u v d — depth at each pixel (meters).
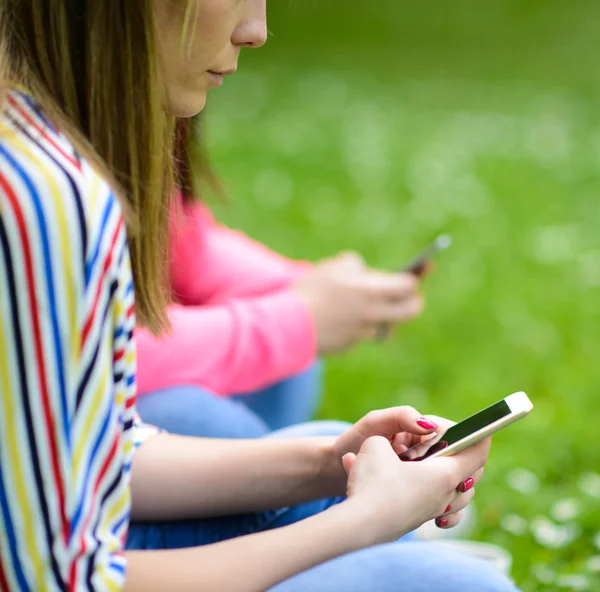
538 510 3.20
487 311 5.29
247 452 1.92
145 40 1.53
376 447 1.70
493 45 13.77
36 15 1.56
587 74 12.27
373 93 11.00
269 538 1.59
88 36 1.55
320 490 1.92
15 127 1.43
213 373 2.68
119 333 1.45
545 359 4.74
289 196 7.28
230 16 1.59
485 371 4.60
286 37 13.61
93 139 1.58
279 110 9.99
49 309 1.35
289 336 2.87
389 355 4.71
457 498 1.77
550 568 2.78
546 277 5.88
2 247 1.33
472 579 1.52
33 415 1.36
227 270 3.21
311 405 3.25
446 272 5.86
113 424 1.44
